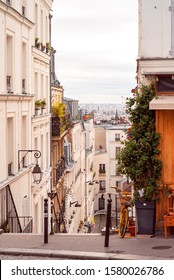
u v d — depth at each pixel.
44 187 34.91
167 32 18.03
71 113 57.03
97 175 94.56
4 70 24.83
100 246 15.77
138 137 17.28
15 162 26.78
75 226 53.78
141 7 18.16
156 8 18.08
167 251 14.84
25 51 29.55
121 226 17.25
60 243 16.67
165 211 17.19
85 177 69.88
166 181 17.17
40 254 15.12
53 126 38.22
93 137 91.94
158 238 16.61
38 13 33.41
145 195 16.84
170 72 17.16
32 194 30.75
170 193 16.92
